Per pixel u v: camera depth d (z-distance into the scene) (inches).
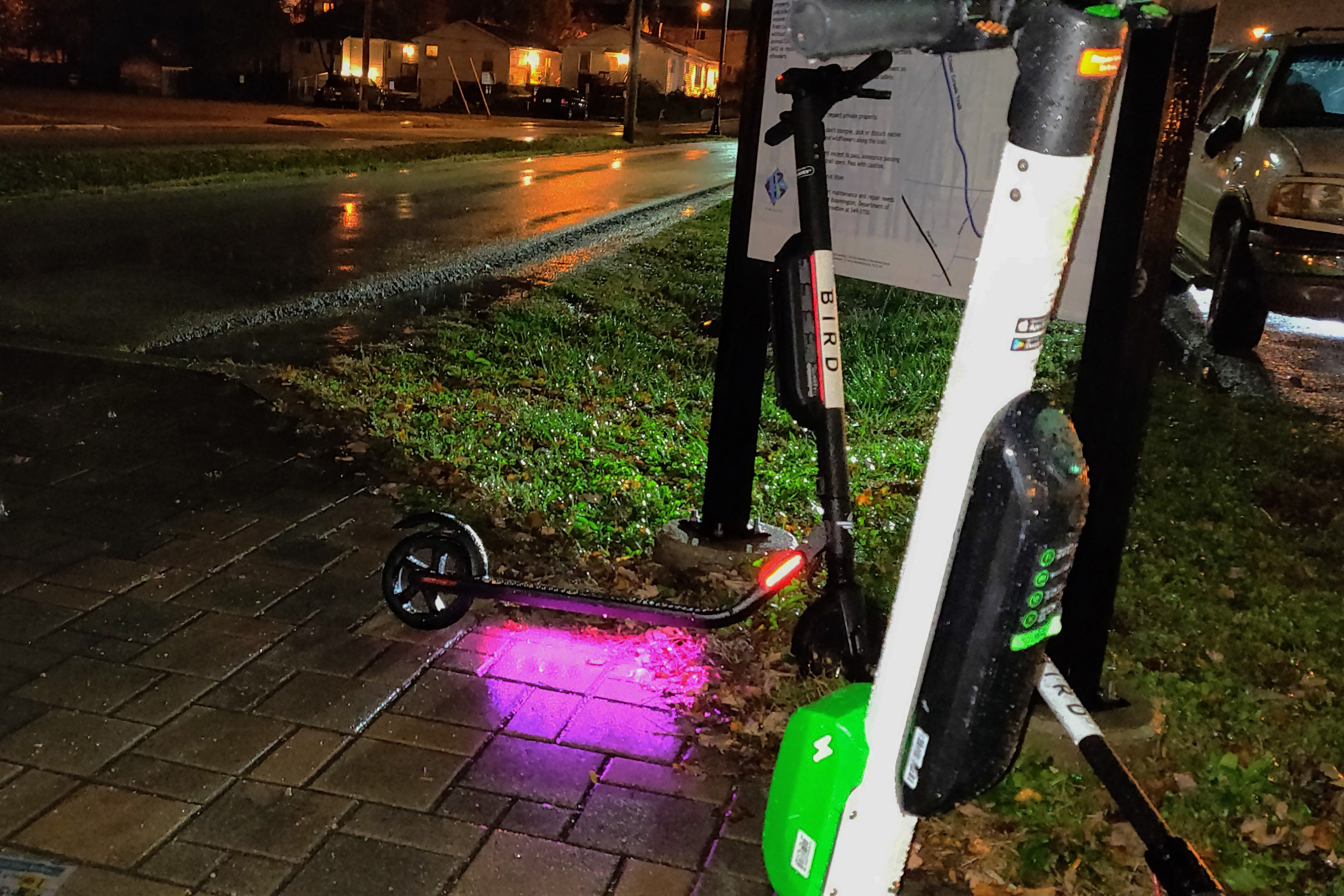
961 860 117.6
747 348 172.4
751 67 159.5
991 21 62.9
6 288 380.2
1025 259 64.1
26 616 157.5
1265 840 124.3
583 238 608.4
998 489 65.6
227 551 182.9
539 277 482.0
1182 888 70.6
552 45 2930.6
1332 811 131.3
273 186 748.0
